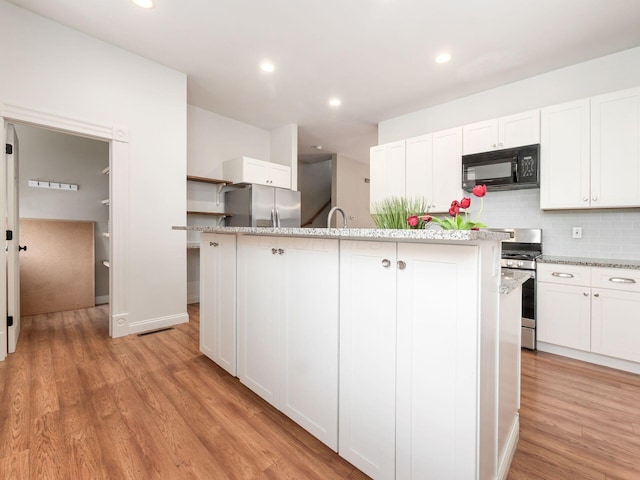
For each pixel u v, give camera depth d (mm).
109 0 2207
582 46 2623
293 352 1554
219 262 2166
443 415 1001
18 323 2697
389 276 1127
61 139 3871
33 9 2307
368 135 5363
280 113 4367
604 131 2428
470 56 2838
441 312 996
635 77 2623
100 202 4133
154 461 1300
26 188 3637
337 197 6680
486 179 3014
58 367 2156
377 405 1181
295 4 2242
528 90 3184
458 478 972
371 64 3029
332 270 1341
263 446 1407
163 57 2955
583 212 2773
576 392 1938
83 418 1580
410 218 1241
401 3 2209
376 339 1175
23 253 3457
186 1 2219
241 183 4258
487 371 1018
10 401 1719
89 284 3887
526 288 2670
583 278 2398
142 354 2420
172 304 3178
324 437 1396
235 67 3129
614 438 1489
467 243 935
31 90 2340
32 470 1231
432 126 3977
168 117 3133
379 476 1182
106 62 2717
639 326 2170
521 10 2229
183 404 1735
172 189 3166
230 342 2051
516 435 1464
